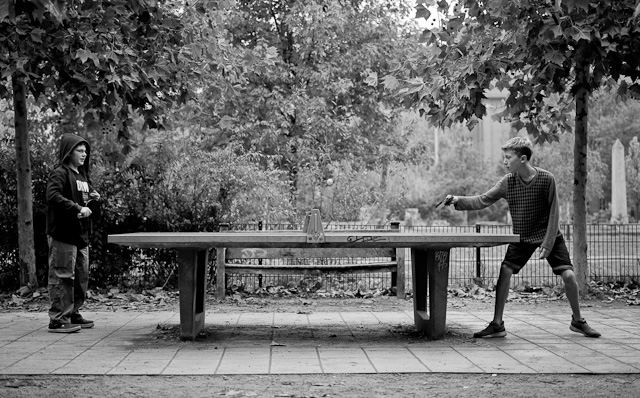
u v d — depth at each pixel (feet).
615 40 30.81
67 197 25.11
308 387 17.02
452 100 34.19
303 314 30.42
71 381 17.58
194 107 41.70
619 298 35.73
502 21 31.22
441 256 23.52
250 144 55.01
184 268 23.20
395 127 65.36
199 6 33.81
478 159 143.84
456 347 22.29
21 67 29.43
